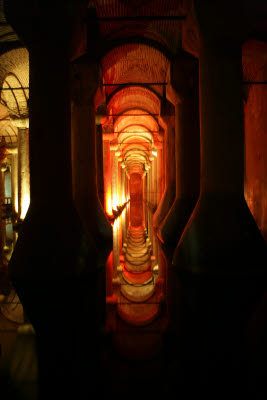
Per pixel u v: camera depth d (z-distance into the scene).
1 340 2.48
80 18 4.52
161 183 13.47
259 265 4.11
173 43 6.81
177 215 6.61
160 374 2.05
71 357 2.23
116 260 8.29
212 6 4.28
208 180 4.46
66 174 4.39
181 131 6.73
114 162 13.77
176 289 3.90
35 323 2.80
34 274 3.96
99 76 6.80
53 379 1.94
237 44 4.41
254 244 4.20
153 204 16.00
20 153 9.38
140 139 18.92
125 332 2.98
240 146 4.41
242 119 4.43
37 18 4.24
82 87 6.59
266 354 2.24
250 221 4.31
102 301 3.77
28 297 3.47
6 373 2.00
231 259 4.11
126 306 4.52
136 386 1.91
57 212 4.25
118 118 12.79
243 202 4.39
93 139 6.70
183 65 6.59
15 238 9.08
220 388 1.86
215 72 4.39
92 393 1.82
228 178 4.38
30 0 4.20
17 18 4.26
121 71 8.88
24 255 4.07
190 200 6.62
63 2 4.21
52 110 4.30
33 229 4.17
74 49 4.67
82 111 6.61
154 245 9.35
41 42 4.30
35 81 4.33
